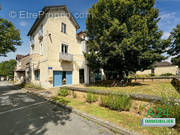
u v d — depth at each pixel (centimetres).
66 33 1349
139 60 837
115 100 409
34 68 1391
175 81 985
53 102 581
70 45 1402
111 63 968
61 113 419
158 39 816
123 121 307
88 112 392
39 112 432
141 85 1032
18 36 1252
